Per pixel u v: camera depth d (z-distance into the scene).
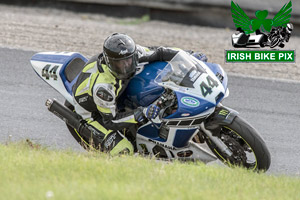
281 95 33.59
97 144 22.44
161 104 20.16
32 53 37.12
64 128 27.64
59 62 24.62
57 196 13.81
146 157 21.91
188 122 20.14
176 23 54.03
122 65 19.67
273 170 24.41
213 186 16.55
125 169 17.55
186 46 43.94
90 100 21.73
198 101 19.80
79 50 39.41
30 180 16.09
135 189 14.85
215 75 21.25
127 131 22.86
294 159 25.62
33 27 44.19
